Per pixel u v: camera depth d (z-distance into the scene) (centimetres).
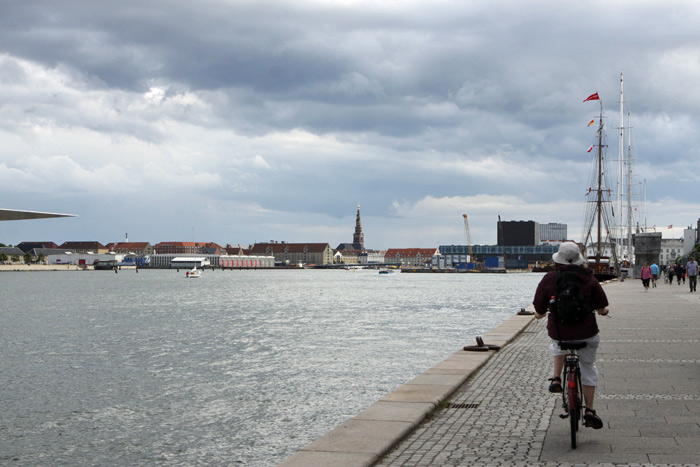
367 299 8781
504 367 1723
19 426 1778
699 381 1430
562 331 920
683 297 4769
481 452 914
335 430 1012
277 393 2092
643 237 9988
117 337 4172
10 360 3133
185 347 3512
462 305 7231
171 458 1450
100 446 1570
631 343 2128
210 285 15550
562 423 1077
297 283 17200
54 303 8456
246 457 1426
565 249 943
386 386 2172
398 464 866
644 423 1049
